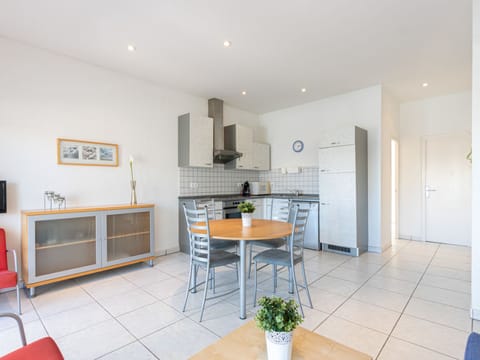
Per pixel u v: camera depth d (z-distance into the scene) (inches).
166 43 113.7
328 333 77.8
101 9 90.4
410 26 102.0
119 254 130.5
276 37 109.6
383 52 123.2
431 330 79.0
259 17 95.8
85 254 119.0
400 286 112.0
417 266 138.3
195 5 88.7
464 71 144.7
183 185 175.6
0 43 107.8
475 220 84.8
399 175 204.7
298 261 95.8
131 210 132.0
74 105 127.7
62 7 89.0
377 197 166.1
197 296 104.0
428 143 193.6
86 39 110.3
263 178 235.6
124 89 146.6
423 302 97.1
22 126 113.0
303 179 208.4
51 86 120.8
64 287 112.3
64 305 96.0
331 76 151.2
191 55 124.9
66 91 125.2
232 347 47.8
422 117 194.7
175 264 144.3
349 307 93.5
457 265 139.7
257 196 203.8
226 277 125.6
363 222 163.9
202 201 165.6
